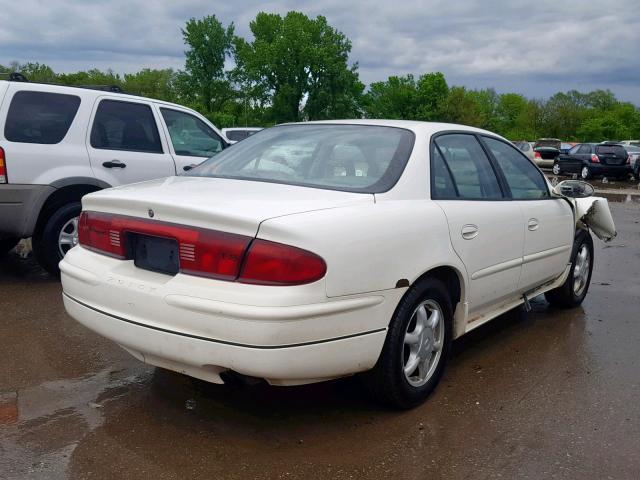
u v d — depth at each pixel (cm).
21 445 314
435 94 7762
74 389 380
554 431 344
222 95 7131
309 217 301
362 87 7069
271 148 414
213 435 328
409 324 349
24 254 764
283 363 287
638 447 329
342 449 318
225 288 290
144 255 329
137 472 293
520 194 474
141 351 317
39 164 595
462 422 351
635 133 9725
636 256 885
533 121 9394
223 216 294
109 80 8006
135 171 664
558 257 518
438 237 360
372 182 355
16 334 475
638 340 504
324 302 295
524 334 513
